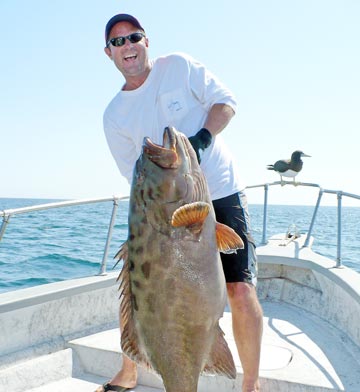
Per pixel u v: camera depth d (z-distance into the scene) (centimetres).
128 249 261
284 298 537
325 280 483
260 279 553
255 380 331
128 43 337
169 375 249
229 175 348
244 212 349
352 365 375
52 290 421
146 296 251
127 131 363
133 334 258
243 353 331
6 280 988
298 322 476
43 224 2331
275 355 392
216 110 334
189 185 257
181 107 345
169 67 348
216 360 258
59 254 1313
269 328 459
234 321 335
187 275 248
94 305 453
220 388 358
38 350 407
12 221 2530
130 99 357
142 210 257
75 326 439
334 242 2102
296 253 542
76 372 411
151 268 250
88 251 1384
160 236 250
